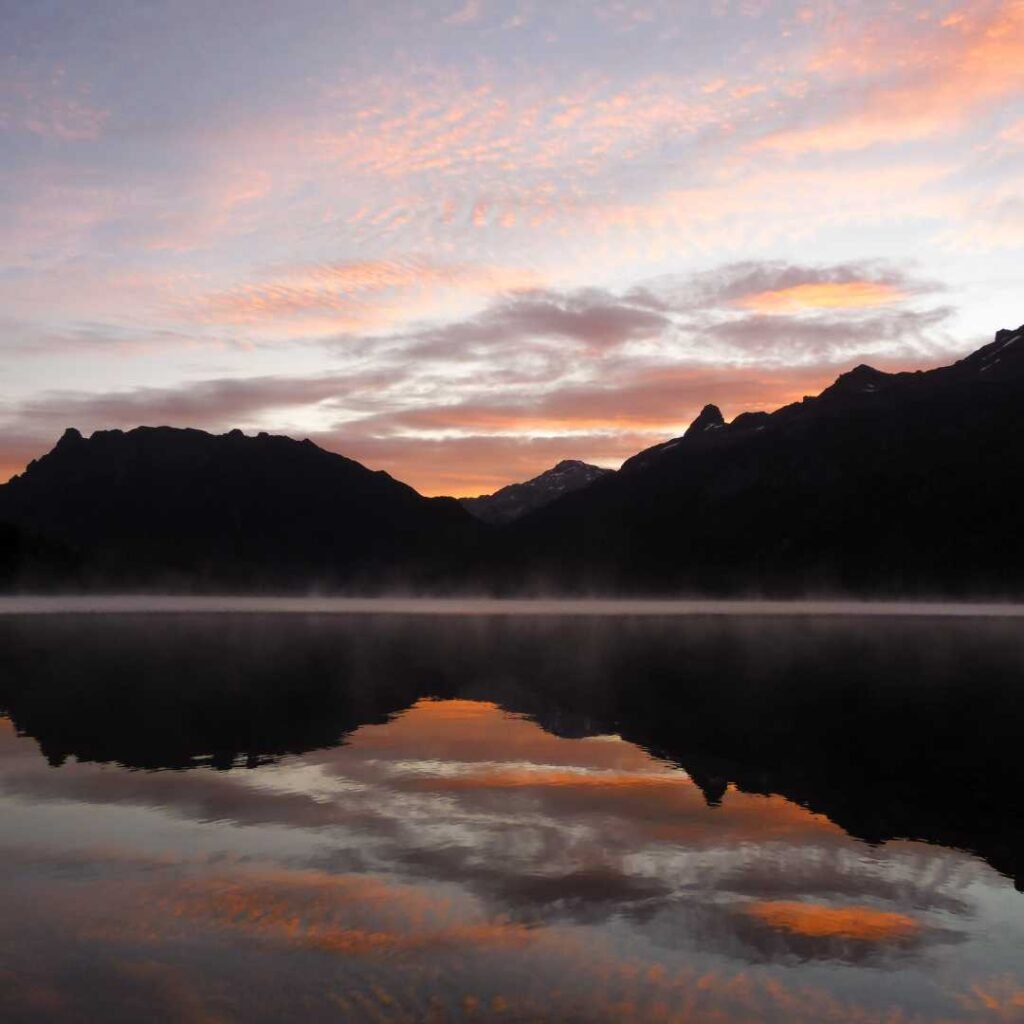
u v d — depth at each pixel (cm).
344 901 1180
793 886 1255
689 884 1260
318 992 924
